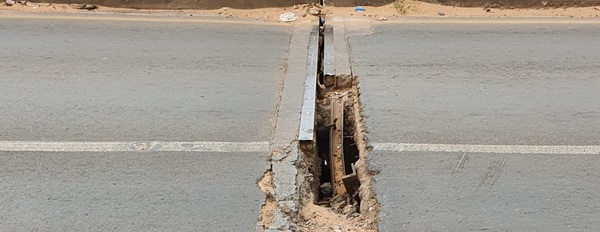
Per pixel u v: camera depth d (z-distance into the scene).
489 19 8.56
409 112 5.51
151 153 4.82
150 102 5.75
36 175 4.52
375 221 4.04
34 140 5.02
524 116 5.45
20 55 6.98
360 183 4.64
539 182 4.43
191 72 6.53
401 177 4.48
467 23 8.35
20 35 7.70
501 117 5.43
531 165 4.65
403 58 6.94
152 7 9.04
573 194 4.29
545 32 7.92
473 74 6.46
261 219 4.04
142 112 5.53
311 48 7.36
